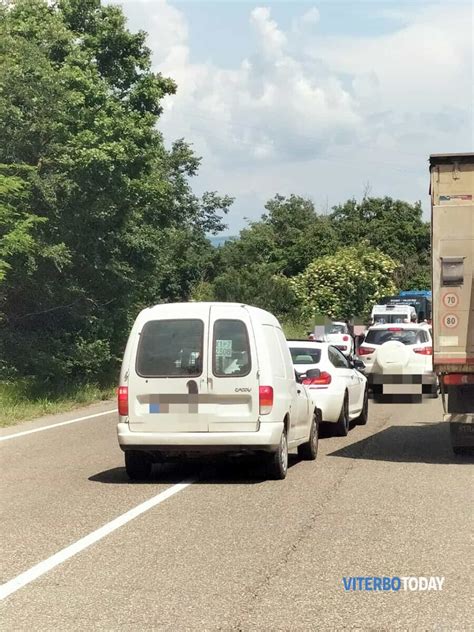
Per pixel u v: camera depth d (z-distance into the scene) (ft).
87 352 92.27
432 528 29.14
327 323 135.44
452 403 45.27
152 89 123.34
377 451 49.29
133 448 38.40
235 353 38.37
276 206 350.23
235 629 19.22
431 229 44.14
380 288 220.23
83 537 28.07
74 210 92.63
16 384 79.00
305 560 25.13
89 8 124.06
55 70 97.81
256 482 38.91
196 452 38.24
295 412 42.11
